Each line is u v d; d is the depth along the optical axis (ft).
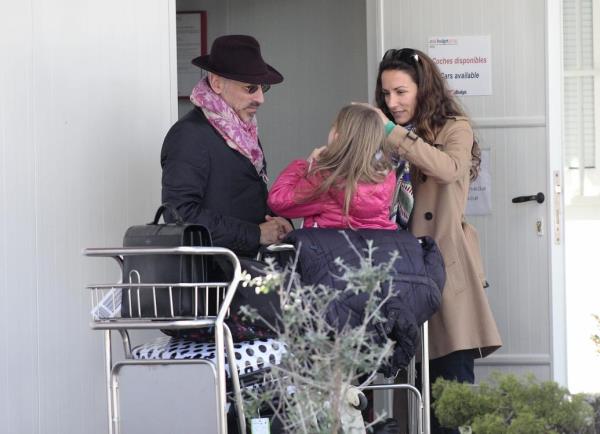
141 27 65.62
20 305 57.77
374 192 53.67
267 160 90.79
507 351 73.41
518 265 73.46
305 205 54.44
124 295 47.65
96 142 62.49
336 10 89.97
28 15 59.00
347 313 49.32
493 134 73.56
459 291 61.00
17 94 58.23
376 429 52.60
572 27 81.35
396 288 50.72
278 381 38.22
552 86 73.10
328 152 53.52
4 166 57.31
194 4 90.17
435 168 58.85
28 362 57.98
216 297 48.34
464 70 73.56
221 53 56.65
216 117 56.08
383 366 50.47
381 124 54.19
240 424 45.93
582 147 81.76
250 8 90.33
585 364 81.46
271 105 90.74
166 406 46.85
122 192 63.93
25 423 57.62
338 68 90.07
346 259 50.14
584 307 81.71
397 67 62.54
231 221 54.60
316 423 36.01
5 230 57.11
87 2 62.49
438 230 61.52
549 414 35.09
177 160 55.01
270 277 38.96
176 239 46.91
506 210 73.56
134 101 64.95
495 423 34.58
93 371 61.67
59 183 60.18
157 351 49.96
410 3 73.61
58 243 59.98
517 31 73.36
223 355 45.44
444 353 60.85
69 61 61.21
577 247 81.97
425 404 54.70
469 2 73.36
